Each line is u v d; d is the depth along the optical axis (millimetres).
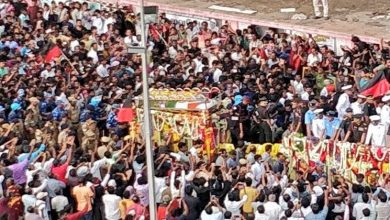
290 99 52469
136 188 40438
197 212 40438
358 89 52969
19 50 58875
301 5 74250
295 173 44625
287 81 56688
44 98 50719
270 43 62125
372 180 43625
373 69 55906
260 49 60906
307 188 40281
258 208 38594
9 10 65750
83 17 65562
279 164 43875
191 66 57531
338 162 44844
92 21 65250
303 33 67938
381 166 43750
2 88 51844
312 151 45531
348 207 39375
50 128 47156
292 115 50625
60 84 52375
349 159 44531
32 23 64500
